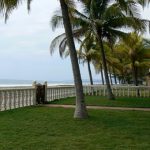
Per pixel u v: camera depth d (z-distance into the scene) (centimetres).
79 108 1414
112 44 2775
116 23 2534
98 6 2519
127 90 3228
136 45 3728
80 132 1054
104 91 3244
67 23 1460
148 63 3941
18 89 1867
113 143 883
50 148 817
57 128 1126
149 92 3145
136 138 958
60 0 1463
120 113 1617
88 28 2578
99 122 1284
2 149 798
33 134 1005
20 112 1606
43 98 2197
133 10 2083
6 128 1110
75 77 1434
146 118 1426
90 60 3941
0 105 1677
